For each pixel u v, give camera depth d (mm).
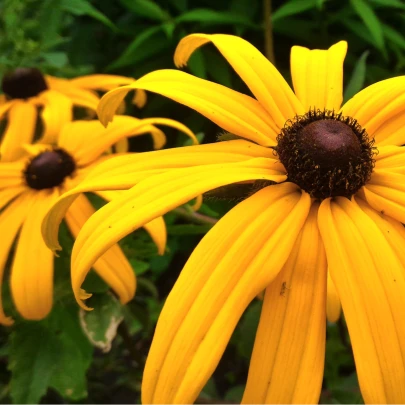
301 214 85
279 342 77
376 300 75
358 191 91
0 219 136
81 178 140
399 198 88
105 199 134
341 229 83
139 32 275
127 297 130
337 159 89
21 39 185
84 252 80
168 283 307
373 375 71
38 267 127
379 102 102
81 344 148
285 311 79
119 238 78
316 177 89
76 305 146
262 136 97
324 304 79
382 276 77
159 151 94
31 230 131
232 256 79
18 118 167
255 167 91
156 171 90
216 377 264
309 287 80
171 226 159
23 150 159
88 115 185
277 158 95
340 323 164
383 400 70
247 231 81
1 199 138
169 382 71
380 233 82
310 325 78
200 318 73
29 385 147
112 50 289
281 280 81
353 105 103
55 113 161
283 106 102
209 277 77
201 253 79
